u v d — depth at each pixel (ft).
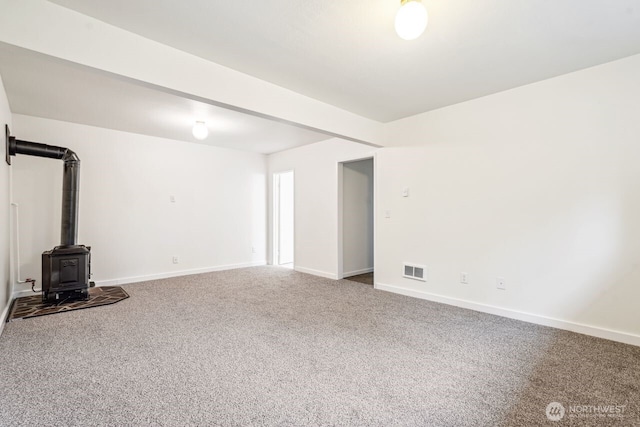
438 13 5.90
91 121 12.83
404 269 12.67
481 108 10.37
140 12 5.89
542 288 9.18
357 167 16.92
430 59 7.77
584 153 8.41
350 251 16.61
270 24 6.29
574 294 8.62
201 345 7.79
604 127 8.11
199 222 17.24
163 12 5.89
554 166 8.91
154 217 15.57
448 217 11.27
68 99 10.23
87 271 11.80
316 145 16.81
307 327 9.04
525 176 9.45
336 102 10.80
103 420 4.95
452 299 11.19
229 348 7.61
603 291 8.16
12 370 6.49
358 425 4.87
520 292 9.60
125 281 14.64
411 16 5.07
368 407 5.32
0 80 8.70
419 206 12.14
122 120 12.65
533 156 9.29
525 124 9.43
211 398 5.57
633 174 7.72
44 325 9.12
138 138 15.01
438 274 11.59
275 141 16.53
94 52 6.07
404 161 12.62
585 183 8.41
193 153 16.97
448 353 7.35
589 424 4.86
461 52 7.43
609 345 7.72
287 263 20.62
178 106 10.92
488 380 6.17
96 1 5.57
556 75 8.76
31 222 12.25
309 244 17.25
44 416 5.03
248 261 19.44
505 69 8.36
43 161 12.52
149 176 15.38
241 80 8.44
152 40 6.84
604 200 8.12
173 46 7.11
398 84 9.31
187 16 6.02
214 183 17.84
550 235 9.01
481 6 5.70
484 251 10.36
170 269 16.15
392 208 13.08
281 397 5.60
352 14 5.96
